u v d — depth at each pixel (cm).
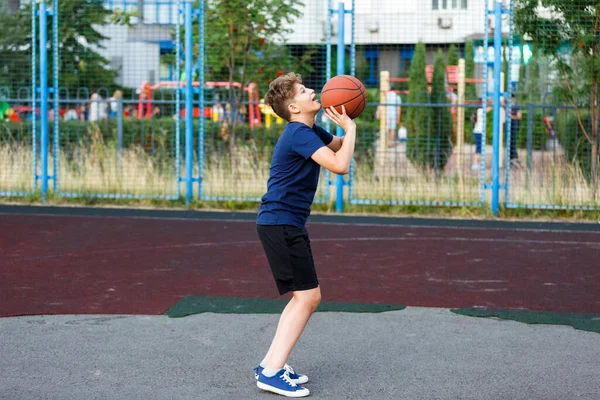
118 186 1441
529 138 1337
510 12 1282
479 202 1335
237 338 632
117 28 1827
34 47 1420
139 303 745
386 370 558
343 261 947
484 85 1304
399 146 1590
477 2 1752
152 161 1470
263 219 524
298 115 534
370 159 1473
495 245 1059
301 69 1550
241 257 964
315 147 511
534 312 718
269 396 509
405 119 1652
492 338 636
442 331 655
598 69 1299
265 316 698
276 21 1518
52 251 995
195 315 701
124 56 2025
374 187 1380
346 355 593
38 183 1487
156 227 1189
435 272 889
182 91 1596
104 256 965
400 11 1770
